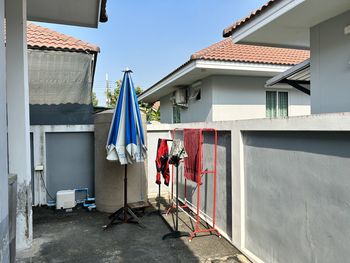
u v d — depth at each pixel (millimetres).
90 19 4520
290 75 5254
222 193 3805
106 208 4996
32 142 5504
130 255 3266
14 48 3400
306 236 2281
